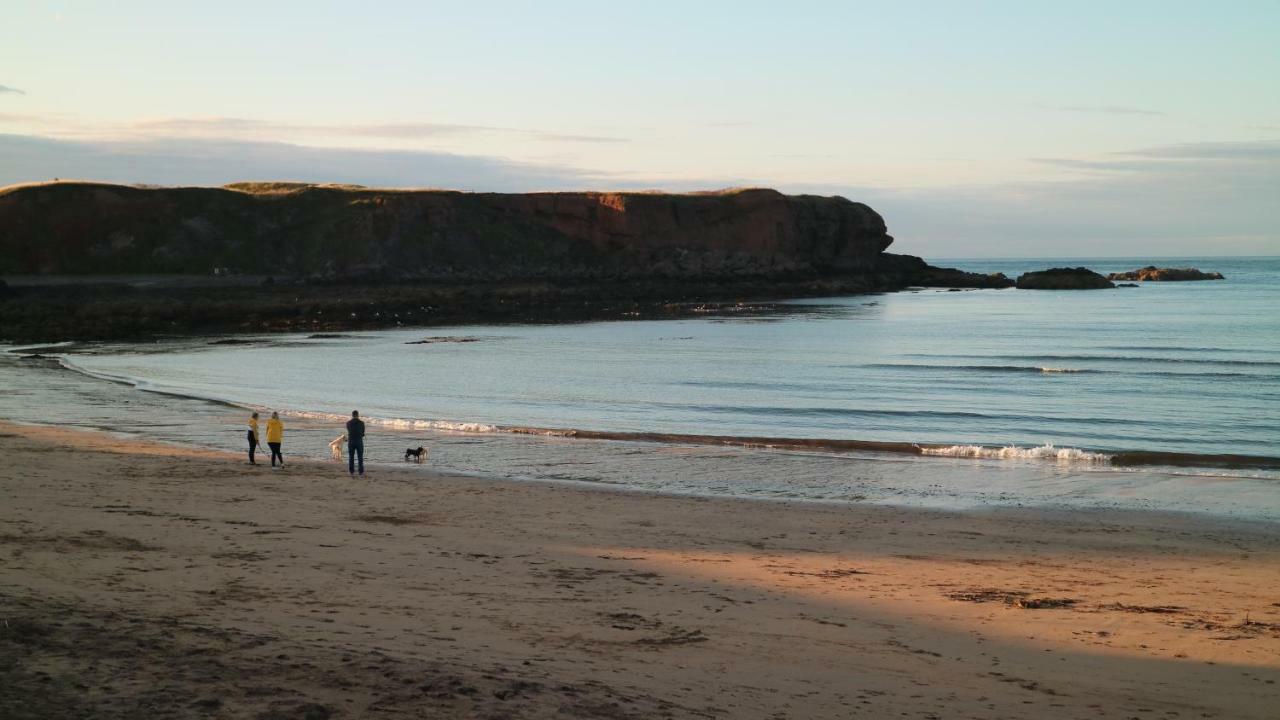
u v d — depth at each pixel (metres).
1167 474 23.03
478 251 127.44
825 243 136.75
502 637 9.11
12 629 7.46
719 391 41.34
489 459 24.72
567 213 134.38
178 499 17.20
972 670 9.14
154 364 52.03
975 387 42.62
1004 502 19.86
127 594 9.56
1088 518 18.16
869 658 9.34
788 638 9.90
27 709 5.76
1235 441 28.89
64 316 74.56
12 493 16.84
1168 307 99.44
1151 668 9.45
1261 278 171.00
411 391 41.12
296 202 128.38
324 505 17.41
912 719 7.57
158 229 116.88
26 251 110.00
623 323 83.62
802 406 36.62
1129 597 12.52
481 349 61.97
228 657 7.18
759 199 131.50
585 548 14.44
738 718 7.13
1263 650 10.16
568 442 27.66
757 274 124.38
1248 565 14.63
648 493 20.12
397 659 7.68
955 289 134.12
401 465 23.69
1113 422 32.66
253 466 22.28
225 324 79.75
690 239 131.38
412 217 127.81
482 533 15.34
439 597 10.71
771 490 21.05
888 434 30.22
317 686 6.65
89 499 16.62
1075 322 81.38
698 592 11.83
